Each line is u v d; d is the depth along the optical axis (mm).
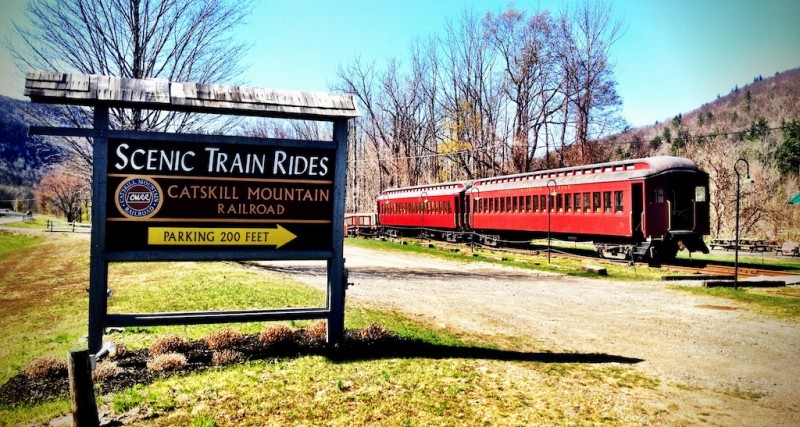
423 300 14523
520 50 48438
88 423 5844
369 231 48281
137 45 17078
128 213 8492
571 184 25266
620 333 10750
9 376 7820
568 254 26641
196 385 7270
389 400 6824
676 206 22297
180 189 8719
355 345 9281
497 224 30938
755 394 7207
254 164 9055
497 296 15234
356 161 65750
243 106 8789
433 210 37781
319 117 9273
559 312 12922
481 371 8016
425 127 60781
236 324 10852
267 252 9102
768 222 41094
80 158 18188
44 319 12391
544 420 6258
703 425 6164
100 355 8242
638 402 6863
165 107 8508
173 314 8680
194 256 8750
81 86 8195
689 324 11539
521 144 48469
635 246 22203
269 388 7195
